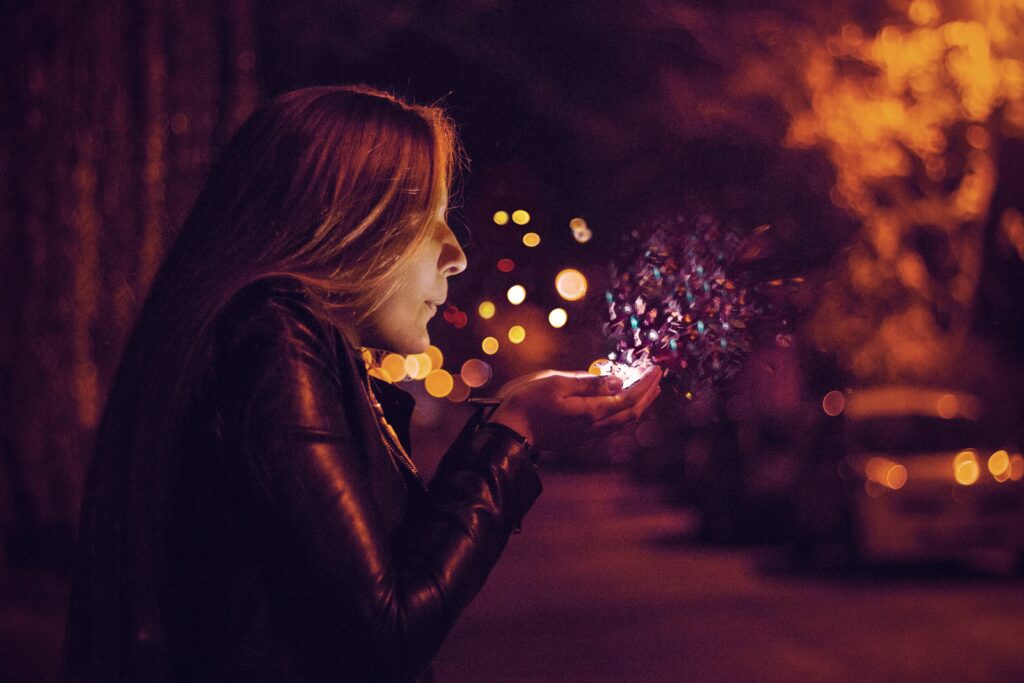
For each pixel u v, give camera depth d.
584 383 1.65
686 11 17.06
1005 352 19.52
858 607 11.11
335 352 1.49
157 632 1.42
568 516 22.75
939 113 18.36
